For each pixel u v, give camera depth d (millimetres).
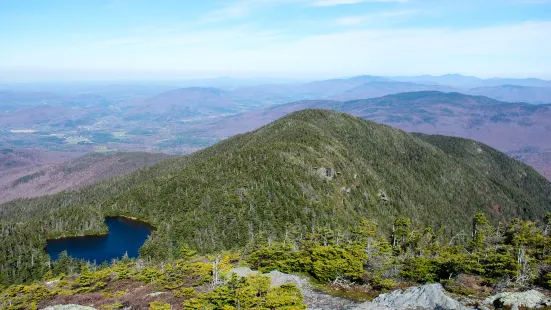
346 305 43719
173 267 66125
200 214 146625
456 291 48625
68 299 58000
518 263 52781
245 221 138125
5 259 127438
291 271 60594
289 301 41438
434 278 54531
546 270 53844
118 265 82750
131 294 57000
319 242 79125
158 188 185750
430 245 92938
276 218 142625
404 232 96562
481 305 40688
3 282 112125
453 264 54344
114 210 175375
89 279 68375
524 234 80375
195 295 49750
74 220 162125
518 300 39469
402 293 43375
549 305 38125
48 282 79750
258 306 40781
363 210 172875
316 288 53188
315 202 154000
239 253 83562
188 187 175500
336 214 151875
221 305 42406
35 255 130500
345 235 93062
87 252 137500
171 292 53750
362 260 59406
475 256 58031
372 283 54500
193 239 128125
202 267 58750
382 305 41438
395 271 57500
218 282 52938
